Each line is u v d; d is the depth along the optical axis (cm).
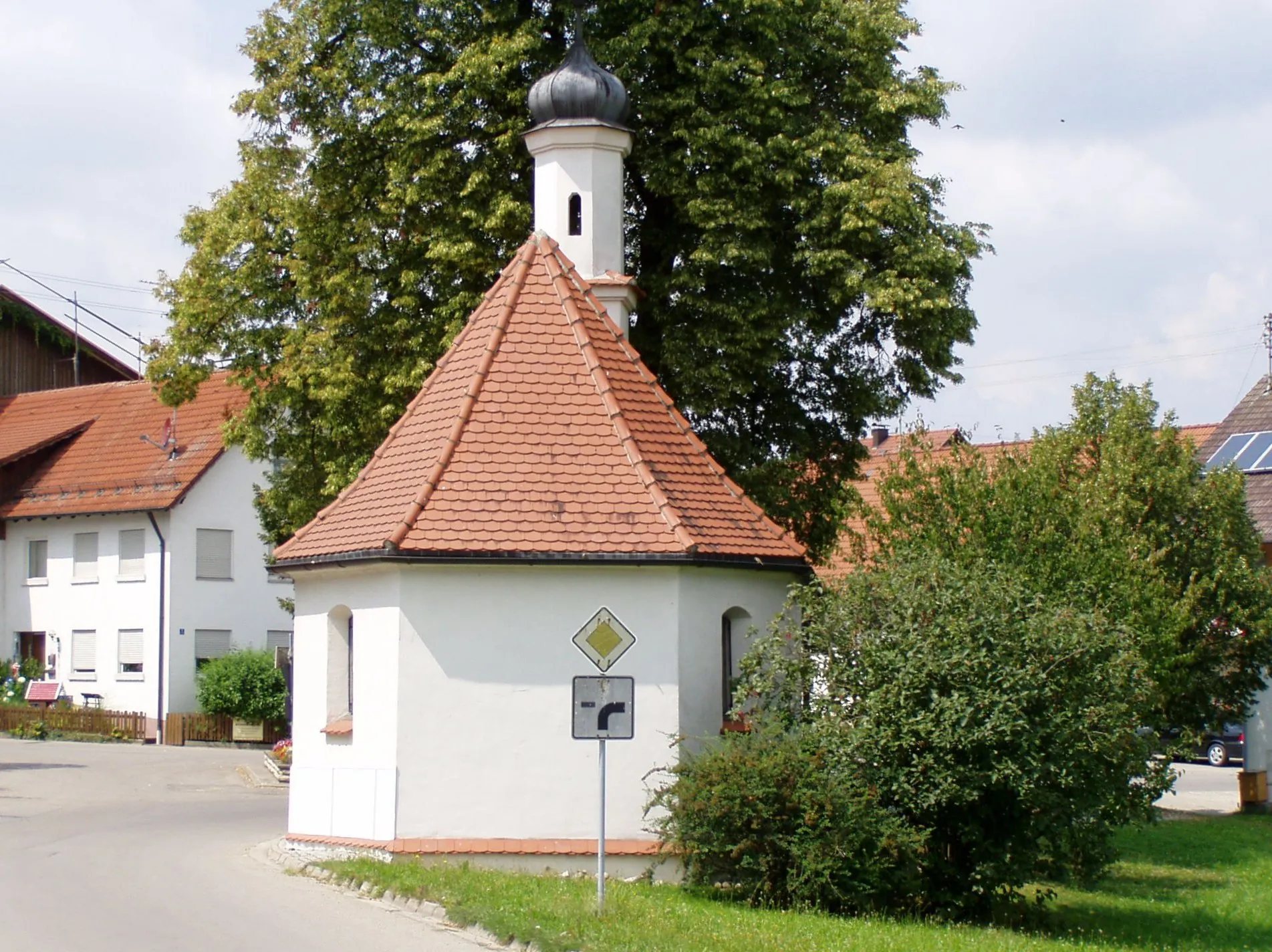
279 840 1934
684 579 1764
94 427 5262
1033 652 1600
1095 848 1680
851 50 2636
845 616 1633
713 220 2480
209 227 2727
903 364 2730
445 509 1738
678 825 1576
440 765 1708
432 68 2595
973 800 1573
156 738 4547
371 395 2573
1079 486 2533
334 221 2644
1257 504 3272
